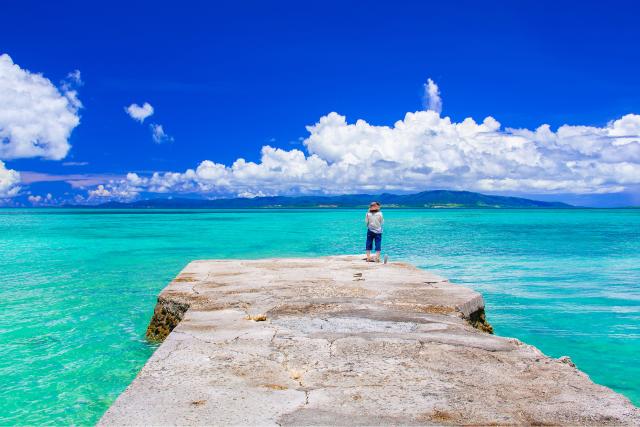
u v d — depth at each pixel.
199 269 14.24
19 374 8.32
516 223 75.38
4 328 11.30
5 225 67.38
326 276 12.87
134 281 18.17
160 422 4.20
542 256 26.86
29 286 16.98
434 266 22.70
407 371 5.54
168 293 10.47
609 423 4.23
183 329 7.40
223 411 4.43
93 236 44.19
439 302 9.57
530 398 4.78
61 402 7.20
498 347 6.50
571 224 71.81
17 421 6.56
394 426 4.16
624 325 12.09
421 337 6.96
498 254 27.98
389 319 8.17
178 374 5.39
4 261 24.64
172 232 51.53
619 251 29.78
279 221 87.00
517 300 15.05
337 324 7.79
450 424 4.20
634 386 8.29
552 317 12.91
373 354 6.16
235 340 6.77
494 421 4.27
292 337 6.93
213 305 9.26
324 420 4.26
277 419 4.28
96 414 6.80
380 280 12.20
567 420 4.29
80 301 14.38
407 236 43.88
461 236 43.72
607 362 9.45
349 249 30.98
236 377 5.31
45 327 11.39
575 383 5.20
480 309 10.27
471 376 5.39
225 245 34.31
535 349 6.54
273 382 5.18
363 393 4.89
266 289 10.94
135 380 5.20
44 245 34.38
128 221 85.12
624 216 119.19
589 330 11.66
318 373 5.46
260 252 29.19
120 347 9.88
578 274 20.38
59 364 8.84
